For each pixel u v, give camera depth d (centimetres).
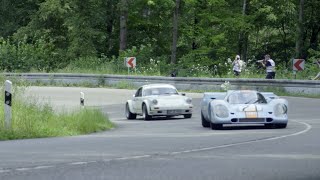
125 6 10162
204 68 8806
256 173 1852
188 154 2350
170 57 11000
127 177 1798
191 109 4806
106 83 8738
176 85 7831
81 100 4431
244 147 2575
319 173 1850
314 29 10806
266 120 3572
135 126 4062
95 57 9925
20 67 10162
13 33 11575
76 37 10556
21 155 2367
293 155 2280
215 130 3566
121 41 10362
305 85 6550
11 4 11738
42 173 1892
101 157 2283
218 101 3622
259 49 11262
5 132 3145
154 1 10169
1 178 1794
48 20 11206
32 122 3372
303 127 3616
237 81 7150
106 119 4009
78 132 3506
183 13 10731
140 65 9238
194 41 10688
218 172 1877
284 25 10906
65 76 9081
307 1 10606
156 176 1812
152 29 11206
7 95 3222
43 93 7306
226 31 10456
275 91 6738
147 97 4747
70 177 1808
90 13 10725
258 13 10269
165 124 4194
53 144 2812
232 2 10925
